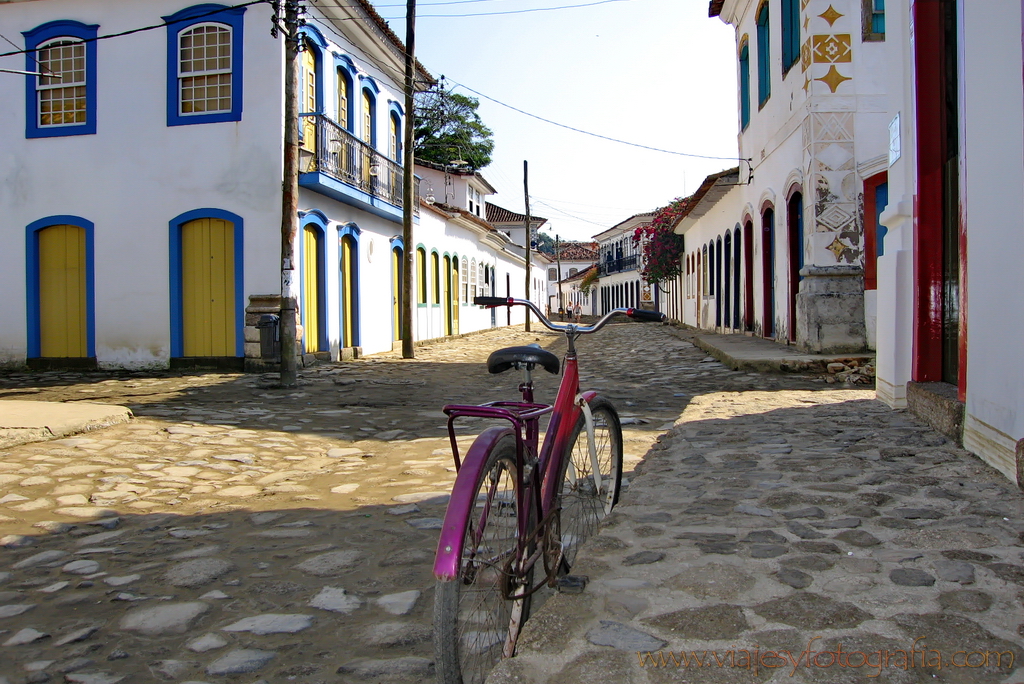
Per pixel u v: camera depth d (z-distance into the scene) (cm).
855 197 1239
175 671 285
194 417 874
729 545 349
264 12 1468
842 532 362
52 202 1561
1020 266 420
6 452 659
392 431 807
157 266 1520
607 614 279
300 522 475
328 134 1579
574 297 8538
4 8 1559
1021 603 278
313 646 304
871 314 1226
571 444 324
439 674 222
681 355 1630
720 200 2259
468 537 238
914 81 646
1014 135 423
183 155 1506
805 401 831
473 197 3906
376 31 1830
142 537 453
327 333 1661
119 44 1526
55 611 346
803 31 1284
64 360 1559
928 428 604
